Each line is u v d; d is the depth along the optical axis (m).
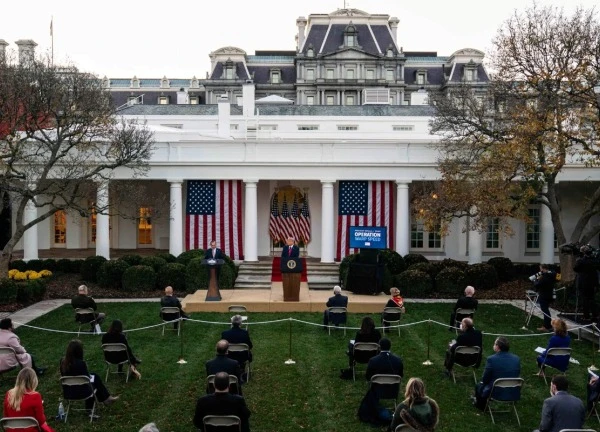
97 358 17.52
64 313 23.77
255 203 33.03
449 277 27.97
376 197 33.00
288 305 24.30
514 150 25.05
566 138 24.55
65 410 13.35
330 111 48.91
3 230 37.66
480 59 116.31
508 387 12.80
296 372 16.25
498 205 25.91
